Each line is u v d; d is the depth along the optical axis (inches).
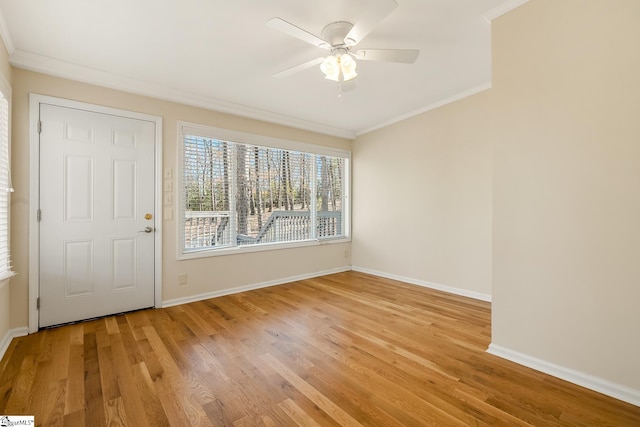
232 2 73.0
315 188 184.9
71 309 106.2
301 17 78.8
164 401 63.9
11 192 93.2
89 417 59.0
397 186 169.8
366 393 66.8
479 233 133.6
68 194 105.4
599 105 65.8
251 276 152.8
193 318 112.1
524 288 77.9
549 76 72.7
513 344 80.3
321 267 184.1
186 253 131.3
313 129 175.3
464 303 128.7
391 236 173.9
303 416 59.4
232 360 81.2
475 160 133.9
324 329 102.0
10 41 87.6
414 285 159.0
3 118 87.3
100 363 79.3
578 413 59.7
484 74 115.3
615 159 64.0
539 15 74.0
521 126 77.5
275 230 166.9
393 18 80.6
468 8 77.4
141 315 115.3
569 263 70.5
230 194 148.1
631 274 62.4
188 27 83.1
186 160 133.6
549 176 73.2
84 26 82.1
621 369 63.6
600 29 65.4
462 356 83.2
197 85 122.0
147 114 121.3
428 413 60.3
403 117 163.8
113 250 114.4
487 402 63.6
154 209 123.3
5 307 89.4
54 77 102.4
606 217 65.2
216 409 61.4
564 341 71.4
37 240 99.6
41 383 70.1
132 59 100.7
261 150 161.0
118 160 115.2
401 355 83.9
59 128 103.5
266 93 131.2
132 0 71.8
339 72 86.4
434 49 96.4
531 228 76.4
